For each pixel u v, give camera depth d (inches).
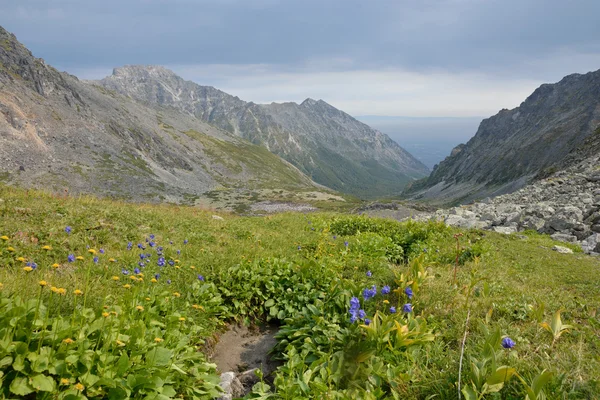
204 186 7632.9
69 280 257.9
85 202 561.9
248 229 621.9
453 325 248.8
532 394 147.7
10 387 139.7
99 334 181.3
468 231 692.7
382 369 198.7
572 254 583.2
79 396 148.3
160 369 177.8
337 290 301.0
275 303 331.6
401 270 361.4
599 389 165.3
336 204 5713.6
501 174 7406.5
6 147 5433.1
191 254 399.2
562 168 2600.9
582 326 251.9
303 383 186.7
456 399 168.7
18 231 361.4
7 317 159.8
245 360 262.4
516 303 287.3
